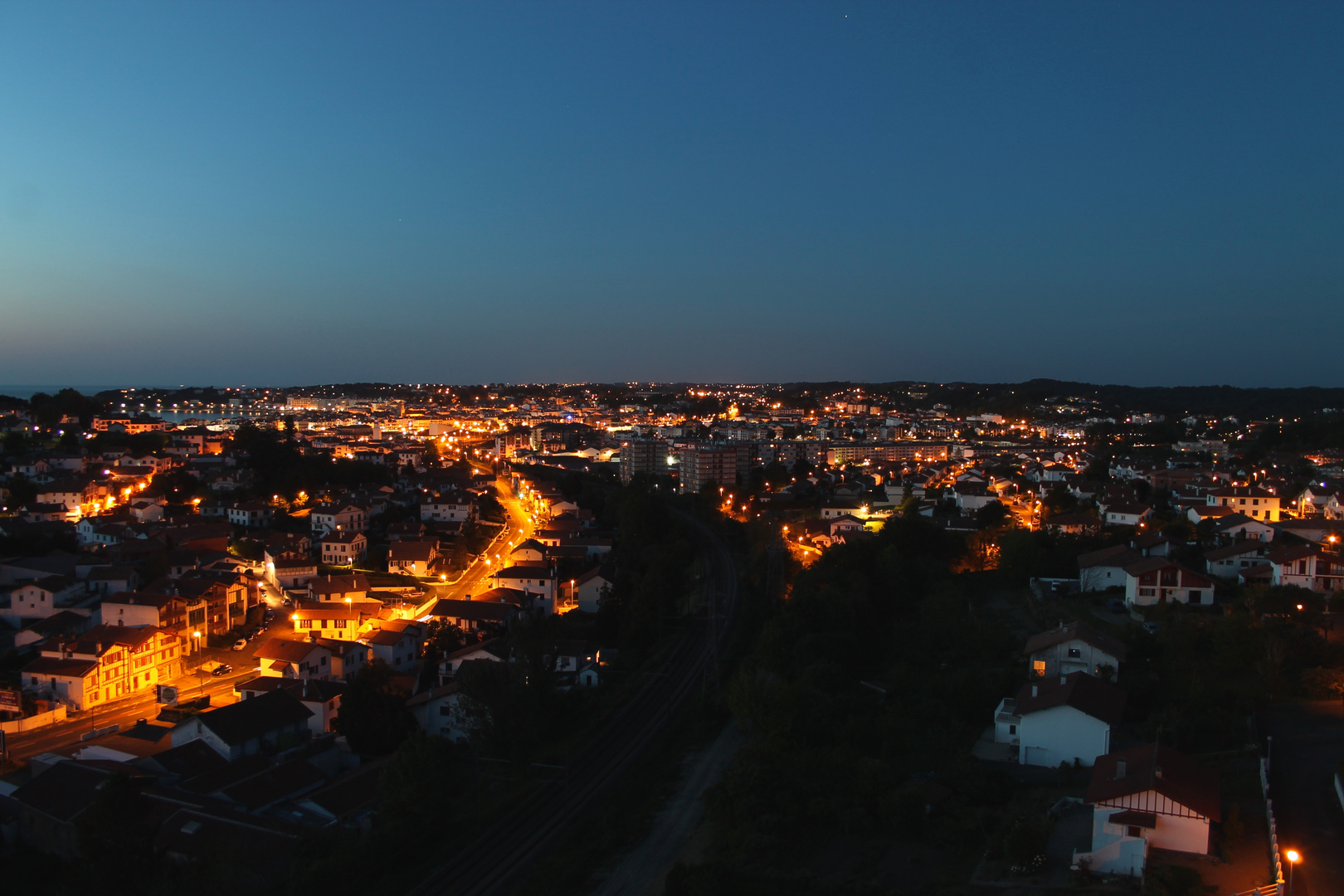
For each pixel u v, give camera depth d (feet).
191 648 382.83
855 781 192.13
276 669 333.21
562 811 216.95
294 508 653.30
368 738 274.16
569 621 422.00
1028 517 556.51
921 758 206.49
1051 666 239.30
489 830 207.82
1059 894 147.02
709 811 199.93
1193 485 583.58
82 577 423.64
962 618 308.40
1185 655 247.09
